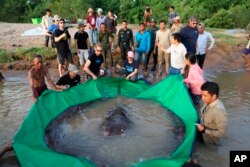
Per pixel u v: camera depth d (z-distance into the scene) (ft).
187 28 30.35
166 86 26.71
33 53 41.19
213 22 84.17
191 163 15.88
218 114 18.88
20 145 17.88
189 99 23.16
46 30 42.80
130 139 18.52
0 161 18.56
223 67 41.29
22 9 112.98
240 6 87.86
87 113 22.99
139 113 22.88
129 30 36.68
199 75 25.45
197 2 93.81
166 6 99.14
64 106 24.35
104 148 17.72
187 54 25.50
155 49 36.99
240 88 32.04
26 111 26.04
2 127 23.02
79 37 34.81
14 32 55.01
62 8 100.27
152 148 17.90
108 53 37.86
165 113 23.35
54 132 20.40
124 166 16.31
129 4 99.96
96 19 41.96
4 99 28.78
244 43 49.70
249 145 20.35
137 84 29.43
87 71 28.60
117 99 26.58
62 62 34.09
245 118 24.50
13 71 38.22
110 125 19.36
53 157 16.62
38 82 24.48
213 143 20.13
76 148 17.98
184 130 20.80
